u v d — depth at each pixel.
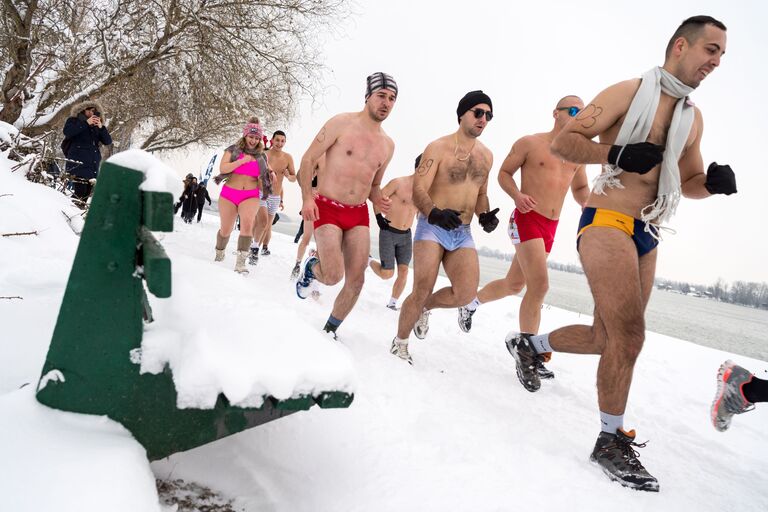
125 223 1.53
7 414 1.44
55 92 10.53
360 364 3.53
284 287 6.58
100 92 10.56
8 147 6.03
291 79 12.80
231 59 11.70
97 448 1.38
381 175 4.38
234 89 12.26
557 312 10.82
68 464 1.29
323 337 1.93
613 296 2.83
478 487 2.19
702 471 2.92
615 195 3.00
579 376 4.79
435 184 4.20
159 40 11.22
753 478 2.89
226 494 1.84
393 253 7.06
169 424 1.56
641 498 2.45
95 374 1.51
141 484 1.33
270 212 10.53
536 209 4.55
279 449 2.17
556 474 2.51
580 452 2.88
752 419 4.32
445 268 4.31
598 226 2.98
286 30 12.33
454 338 5.64
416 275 4.01
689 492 2.60
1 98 9.60
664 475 2.78
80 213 5.19
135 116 14.20
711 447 3.39
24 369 2.02
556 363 5.28
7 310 2.64
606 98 2.96
